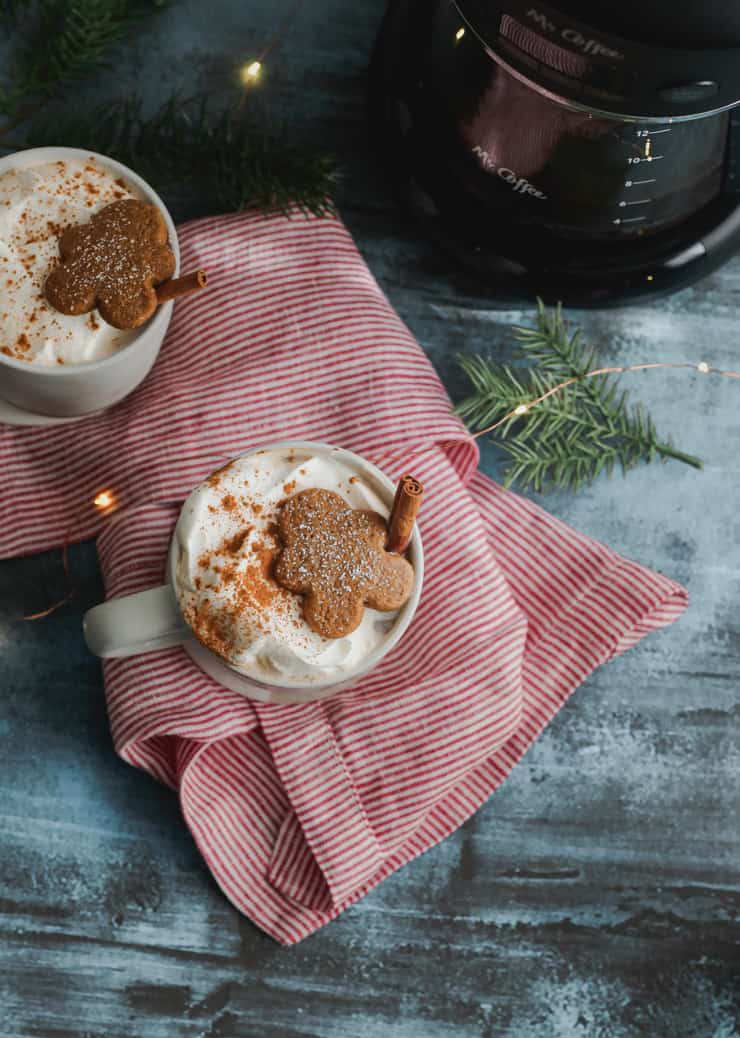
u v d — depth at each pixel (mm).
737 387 898
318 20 897
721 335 900
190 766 819
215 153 831
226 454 833
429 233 862
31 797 848
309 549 760
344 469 780
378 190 894
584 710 878
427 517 843
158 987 845
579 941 864
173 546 771
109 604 767
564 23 708
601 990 861
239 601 757
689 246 844
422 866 862
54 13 831
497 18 729
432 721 829
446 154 827
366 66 896
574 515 892
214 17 893
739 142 821
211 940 848
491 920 861
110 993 843
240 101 884
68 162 792
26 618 854
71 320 776
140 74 890
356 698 832
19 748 851
